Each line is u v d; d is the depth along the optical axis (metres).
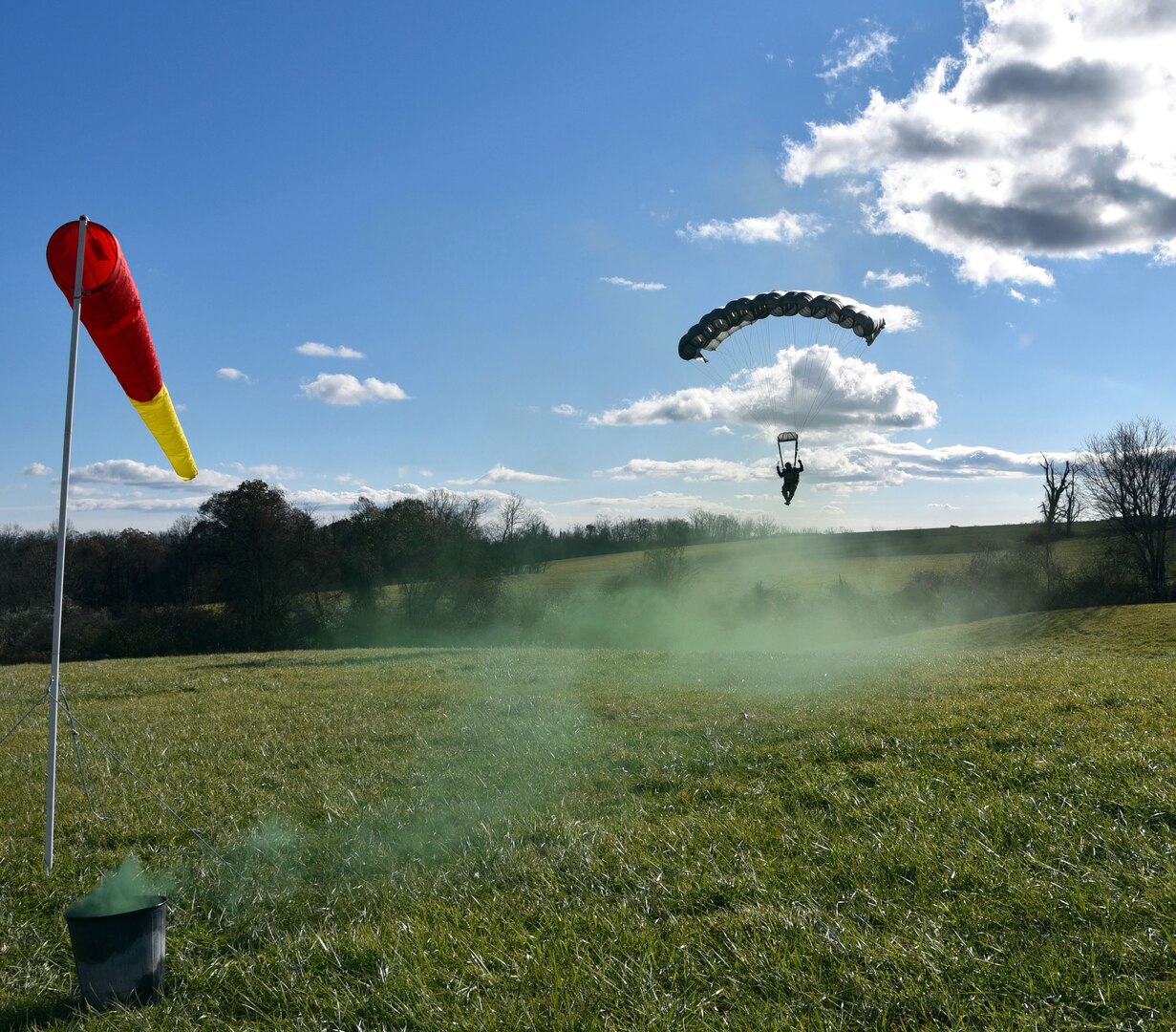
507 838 6.77
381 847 6.86
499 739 10.97
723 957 4.48
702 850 6.15
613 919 5.06
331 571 53.00
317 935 5.11
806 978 4.17
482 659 21.77
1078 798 6.55
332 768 9.83
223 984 4.74
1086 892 4.85
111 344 5.99
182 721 13.62
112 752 11.26
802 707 11.69
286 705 15.05
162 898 4.82
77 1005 4.50
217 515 50.91
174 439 6.89
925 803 6.78
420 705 14.17
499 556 57.00
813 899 5.13
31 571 56.19
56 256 5.68
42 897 6.05
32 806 8.57
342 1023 4.14
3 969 5.02
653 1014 3.91
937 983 4.02
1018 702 10.73
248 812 8.10
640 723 11.41
